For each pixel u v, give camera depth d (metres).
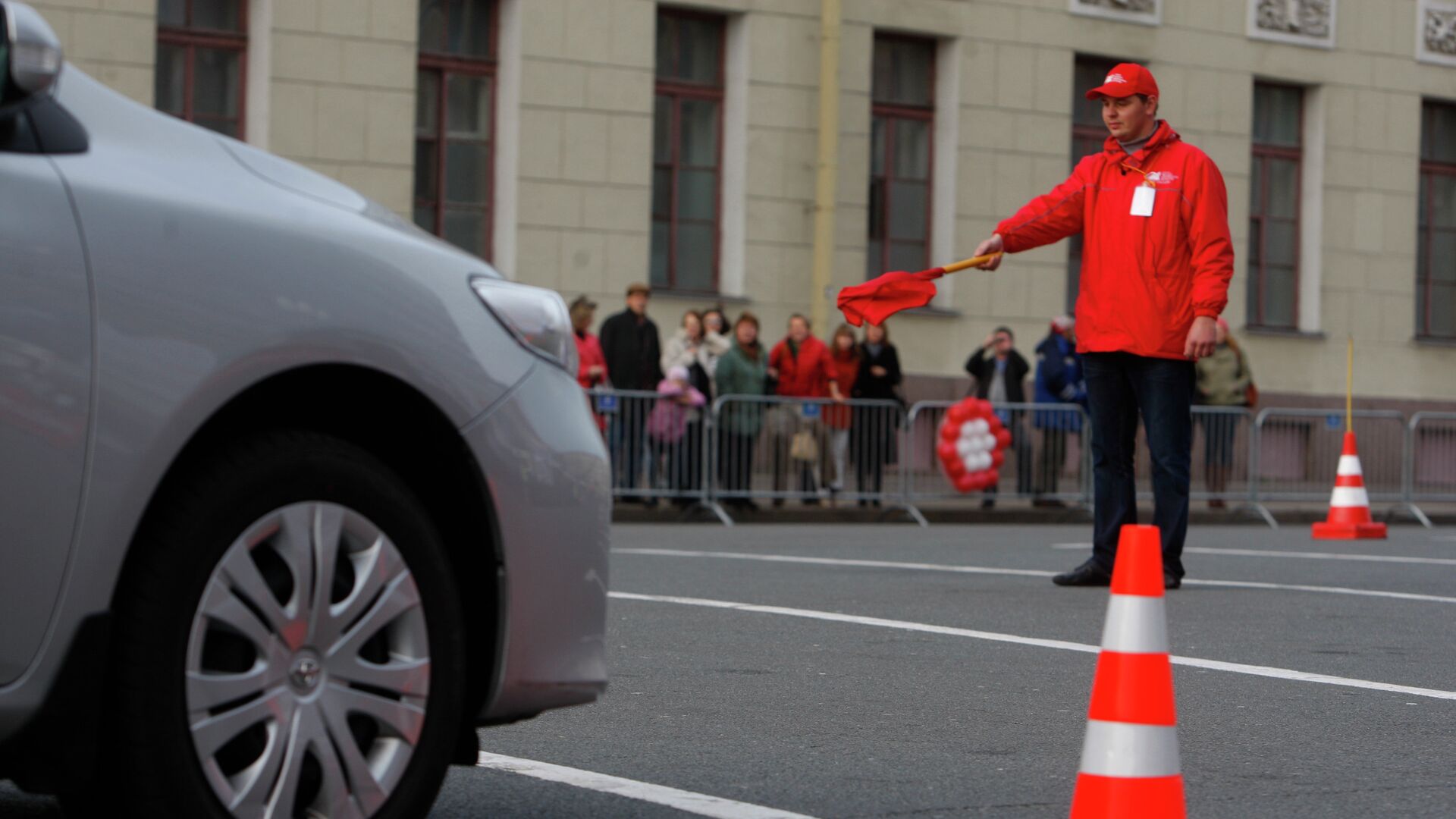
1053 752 5.42
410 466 4.04
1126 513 9.67
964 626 8.13
